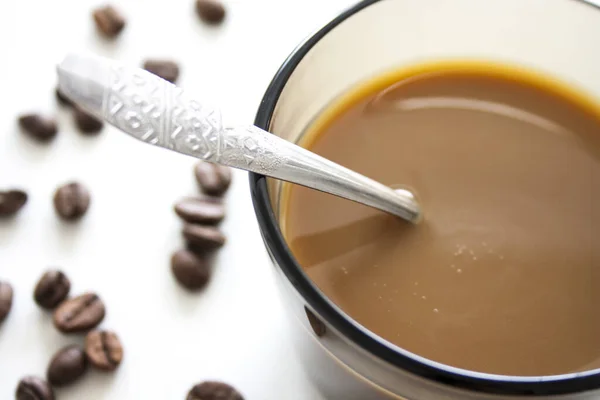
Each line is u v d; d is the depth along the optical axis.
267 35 0.36
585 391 0.25
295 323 0.28
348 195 0.28
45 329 0.33
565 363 0.28
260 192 0.26
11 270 0.33
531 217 0.29
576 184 0.30
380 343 0.25
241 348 0.32
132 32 0.36
